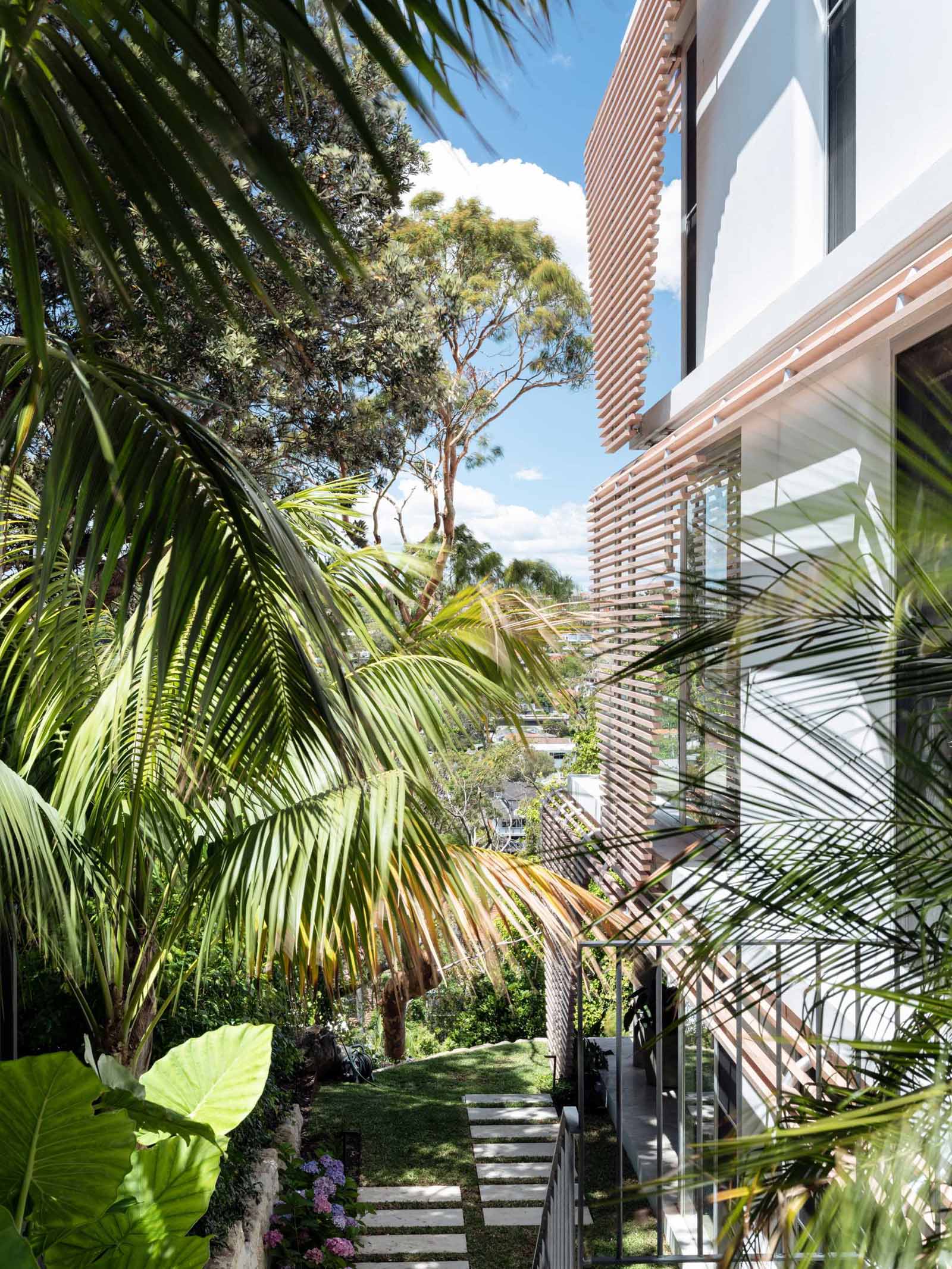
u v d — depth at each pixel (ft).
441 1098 32.42
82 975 12.19
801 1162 4.30
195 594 7.34
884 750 6.41
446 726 13.19
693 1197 18.13
